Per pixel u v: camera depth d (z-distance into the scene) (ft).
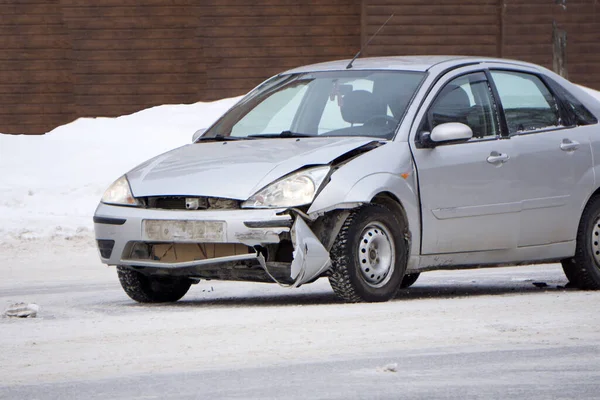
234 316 59.72
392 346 50.29
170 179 64.59
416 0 222.69
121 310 64.69
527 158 72.08
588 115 77.66
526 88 75.31
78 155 153.17
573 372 44.65
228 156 66.44
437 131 67.15
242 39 228.02
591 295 70.79
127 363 47.09
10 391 42.01
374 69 73.10
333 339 52.06
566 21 224.74
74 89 230.27
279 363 46.52
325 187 62.08
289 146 66.59
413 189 66.03
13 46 232.12
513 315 59.62
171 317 59.98
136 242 64.64
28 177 141.69
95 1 227.81
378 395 40.65
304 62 228.84
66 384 43.09
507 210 70.79
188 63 228.84
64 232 115.65
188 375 44.34
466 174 68.80
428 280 84.58
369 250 64.23
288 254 62.90
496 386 42.11
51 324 58.23
